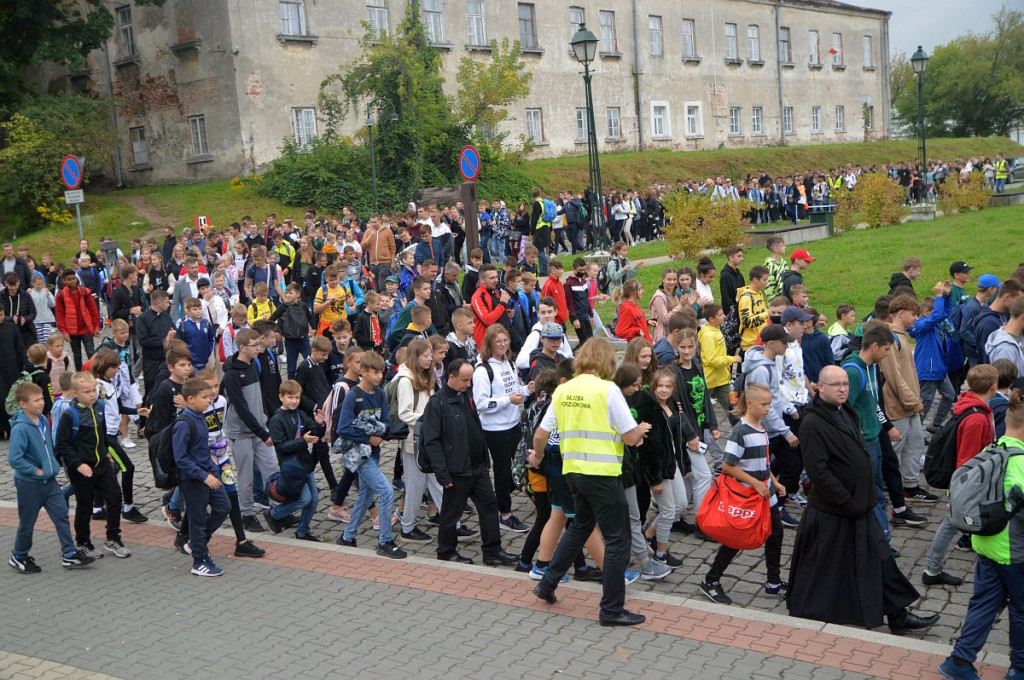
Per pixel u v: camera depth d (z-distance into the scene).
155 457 8.38
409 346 9.17
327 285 15.56
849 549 6.88
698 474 8.89
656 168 43.53
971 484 5.95
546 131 42.72
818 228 29.64
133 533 9.71
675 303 12.68
